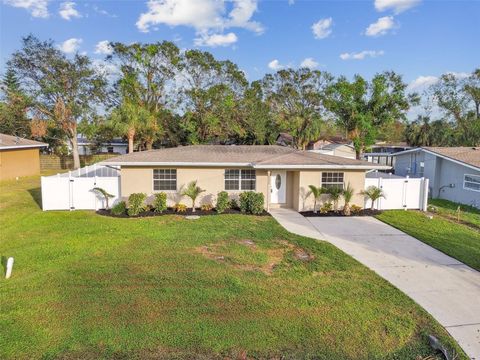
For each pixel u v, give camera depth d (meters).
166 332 5.96
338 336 6.00
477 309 7.12
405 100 38.12
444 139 40.38
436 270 9.27
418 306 7.16
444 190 22.05
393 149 42.06
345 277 8.61
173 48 38.50
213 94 39.47
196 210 16.06
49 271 8.54
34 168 32.44
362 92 38.50
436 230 13.37
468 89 40.28
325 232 12.98
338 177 16.61
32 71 35.59
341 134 61.47
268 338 5.88
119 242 10.97
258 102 43.88
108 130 37.72
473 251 10.86
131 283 7.92
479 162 19.22
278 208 17.12
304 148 44.97
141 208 15.27
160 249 10.35
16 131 40.19
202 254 9.99
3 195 20.31
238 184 16.81
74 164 36.91
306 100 45.28
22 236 11.62
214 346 5.62
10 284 7.79
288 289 7.80
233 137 44.03
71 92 36.56
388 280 8.52
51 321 6.26
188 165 16.08
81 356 5.30
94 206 16.23
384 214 16.09
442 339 5.98
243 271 8.79
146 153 17.45
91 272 8.51
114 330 5.99
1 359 5.18
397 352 5.61
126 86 37.69
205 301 7.12
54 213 15.26
